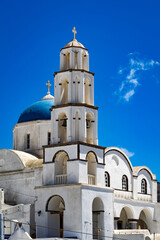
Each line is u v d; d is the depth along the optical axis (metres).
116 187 72.12
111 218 65.31
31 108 77.94
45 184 64.56
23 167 68.50
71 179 62.53
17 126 77.31
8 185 69.38
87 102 66.69
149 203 77.94
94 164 65.31
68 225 61.41
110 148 71.75
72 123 64.19
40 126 75.50
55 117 65.81
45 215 63.41
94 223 65.81
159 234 71.31
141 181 77.81
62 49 67.56
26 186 67.62
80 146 63.09
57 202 64.88
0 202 62.28
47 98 80.44
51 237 62.44
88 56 68.06
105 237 63.91
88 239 61.06
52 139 65.62
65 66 67.25
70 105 64.56
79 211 60.91
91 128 66.38
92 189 63.00
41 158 74.12
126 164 74.81
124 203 72.81
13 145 78.38
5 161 70.62
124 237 64.94
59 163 65.12
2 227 57.66
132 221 74.31
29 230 63.59
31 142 75.62
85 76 66.56
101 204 64.50
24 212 63.88
